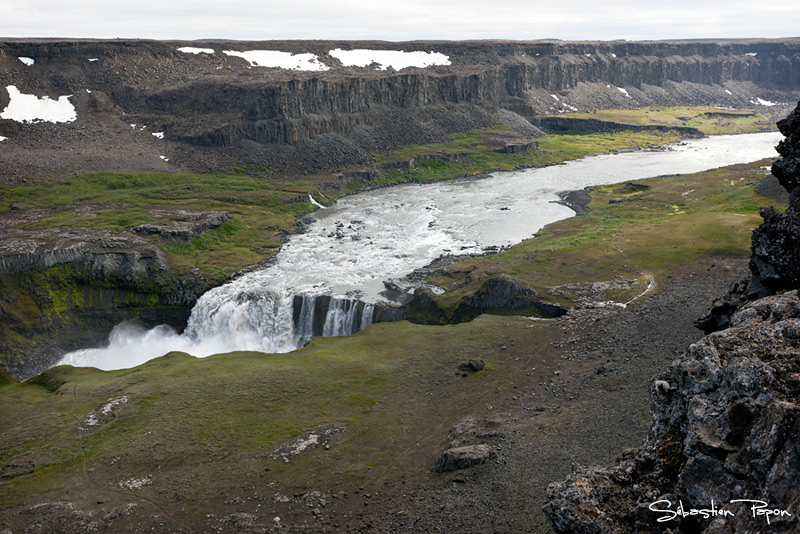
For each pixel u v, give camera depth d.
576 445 52.94
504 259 130.12
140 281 139.00
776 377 26.77
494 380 73.06
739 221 135.75
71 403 75.62
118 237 149.88
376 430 63.94
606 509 28.75
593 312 90.94
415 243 159.25
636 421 54.25
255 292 127.31
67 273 137.38
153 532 49.66
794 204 45.19
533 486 48.12
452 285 120.56
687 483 26.73
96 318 135.50
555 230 157.50
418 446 60.00
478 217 182.38
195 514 51.62
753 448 24.94
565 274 113.88
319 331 122.12
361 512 49.91
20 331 127.44
